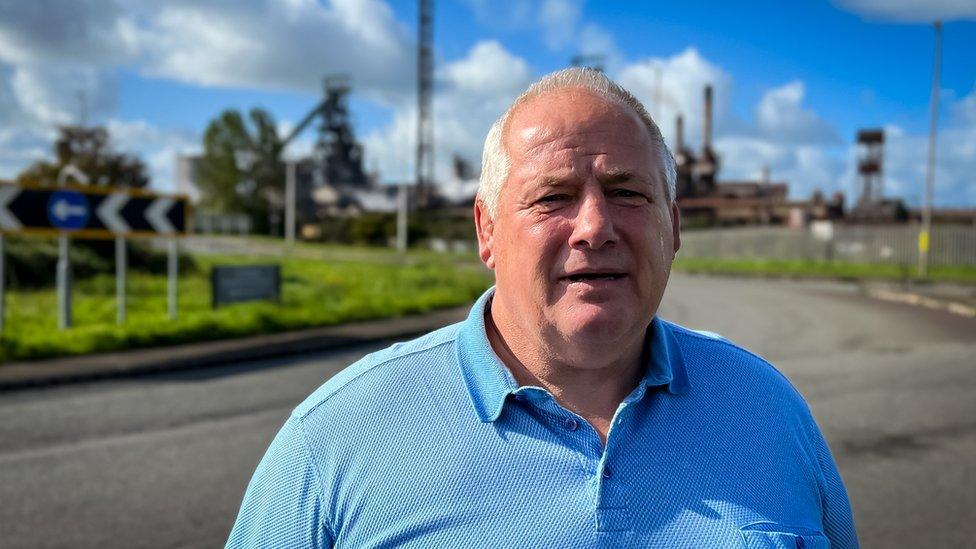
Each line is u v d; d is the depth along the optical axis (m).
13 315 12.20
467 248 58.59
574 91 1.39
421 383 1.36
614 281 1.33
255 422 6.66
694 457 1.34
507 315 1.44
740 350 1.58
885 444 5.94
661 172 1.43
